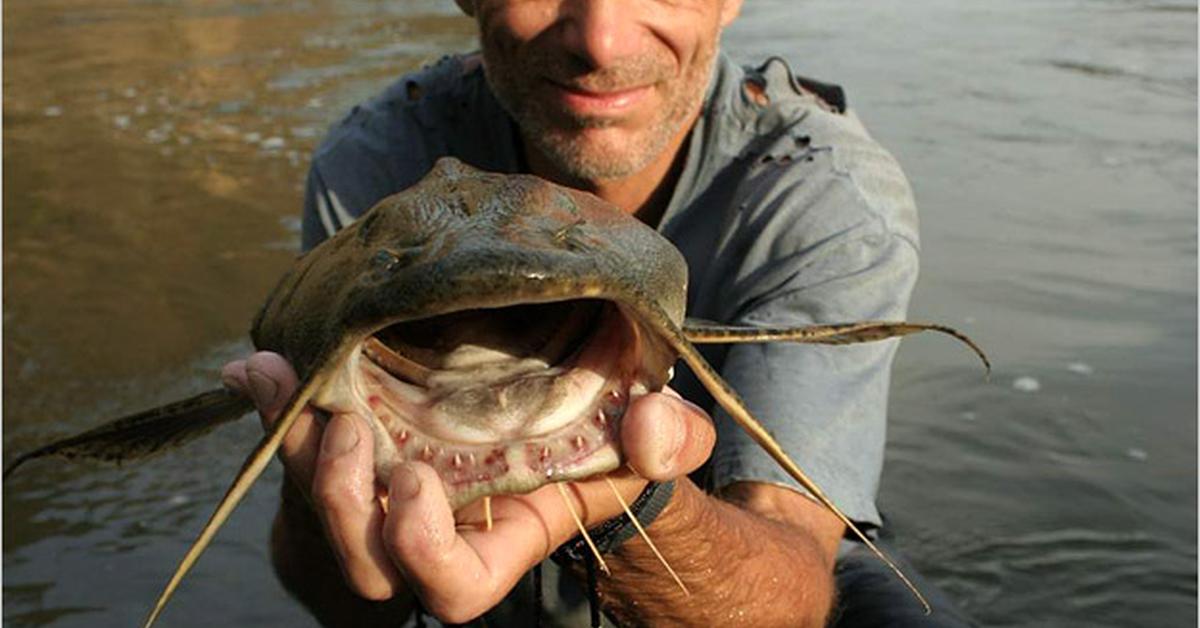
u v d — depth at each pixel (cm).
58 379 142
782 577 73
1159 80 260
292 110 255
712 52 91
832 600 86
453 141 100
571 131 89
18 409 137
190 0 379
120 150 231
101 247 182
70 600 107
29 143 237
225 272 173
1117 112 237
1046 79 261
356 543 54
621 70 86
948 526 115
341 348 49
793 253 90
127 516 119
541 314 56
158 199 203
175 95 270
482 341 56
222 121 249
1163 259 168
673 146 95
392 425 54
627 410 54
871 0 353
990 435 128
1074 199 191
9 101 269
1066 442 127
